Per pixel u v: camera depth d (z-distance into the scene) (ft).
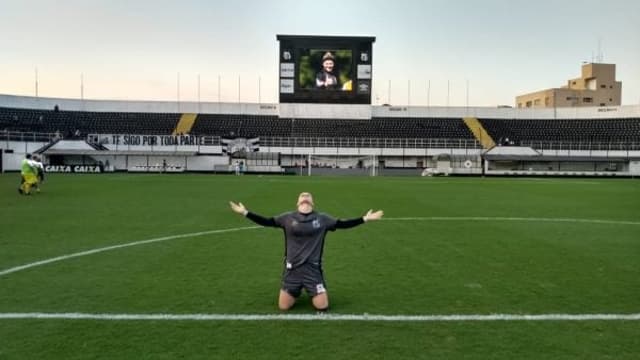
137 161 195.52
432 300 21.93
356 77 195.21
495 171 199.31
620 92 331.36
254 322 18.94
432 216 53.01
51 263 29.35
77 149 188.96
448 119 233.55
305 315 19.74
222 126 222.28
